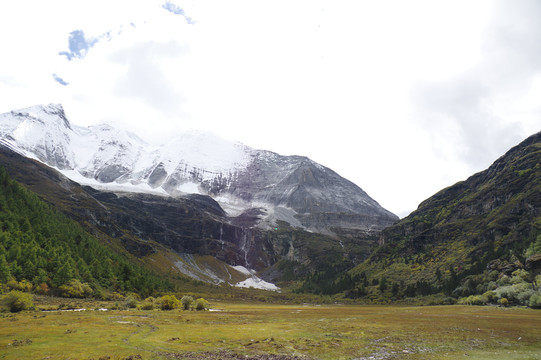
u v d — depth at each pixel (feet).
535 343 143.43
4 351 107.55
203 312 296.30
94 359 100.42
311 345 135.33
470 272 522.06
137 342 130.52
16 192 537.65
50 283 365.40
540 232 496.23
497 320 226.99
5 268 328.90
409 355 119.75
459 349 130.93
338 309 407.85
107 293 420.36
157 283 577.02
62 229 526.57
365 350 127.03
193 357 109.91
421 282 576.61
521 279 390.42
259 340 144.56
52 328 154.81
